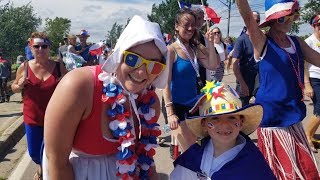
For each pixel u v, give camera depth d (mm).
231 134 1025
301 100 1326
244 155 1033
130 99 843
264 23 1320
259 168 1029
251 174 1019
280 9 1273
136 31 780
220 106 1008
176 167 1099
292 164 1267
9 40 14875
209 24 1734
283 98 1296
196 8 1722
